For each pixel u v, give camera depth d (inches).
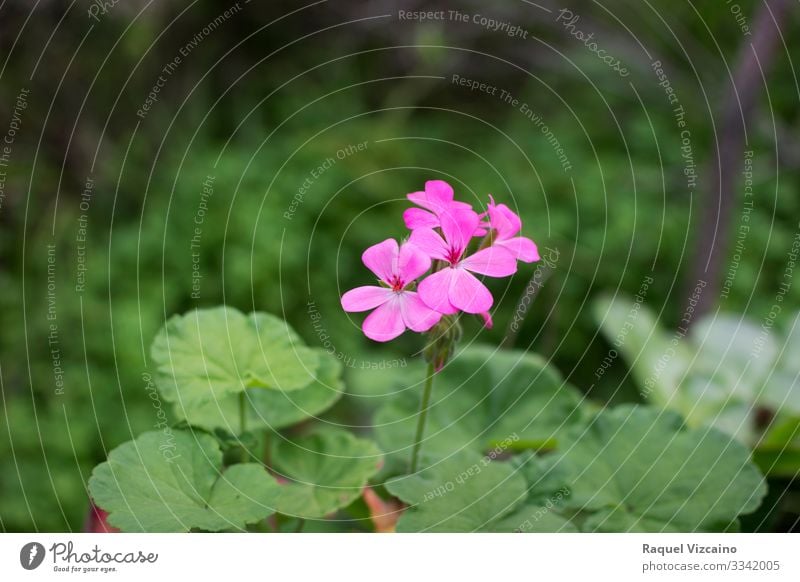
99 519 38.3
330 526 39.7
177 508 36.4
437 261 36.4
